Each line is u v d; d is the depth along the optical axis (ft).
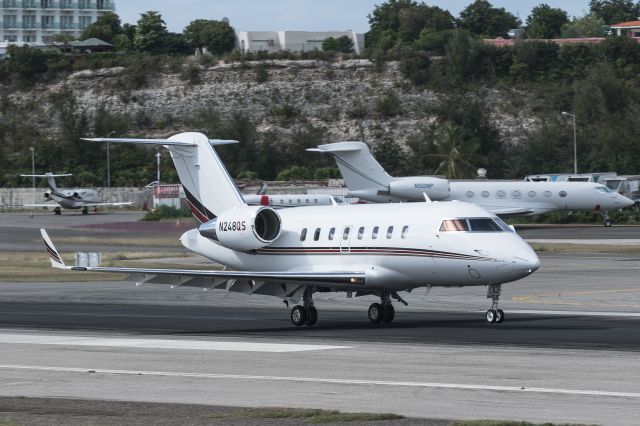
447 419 175.73
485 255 310.04
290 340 295.07
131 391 210.38
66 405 194.39
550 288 484.74
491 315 326.85
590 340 281.74
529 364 234.58
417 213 329.31
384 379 218.18
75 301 458.09
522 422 169.37
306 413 180.14
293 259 357.00
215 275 325.21
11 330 334.03
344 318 372.99
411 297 453.17
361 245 336.90
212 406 191.01
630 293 452.76
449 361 241.35
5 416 183.21
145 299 468.34
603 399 191.31
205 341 295.48
